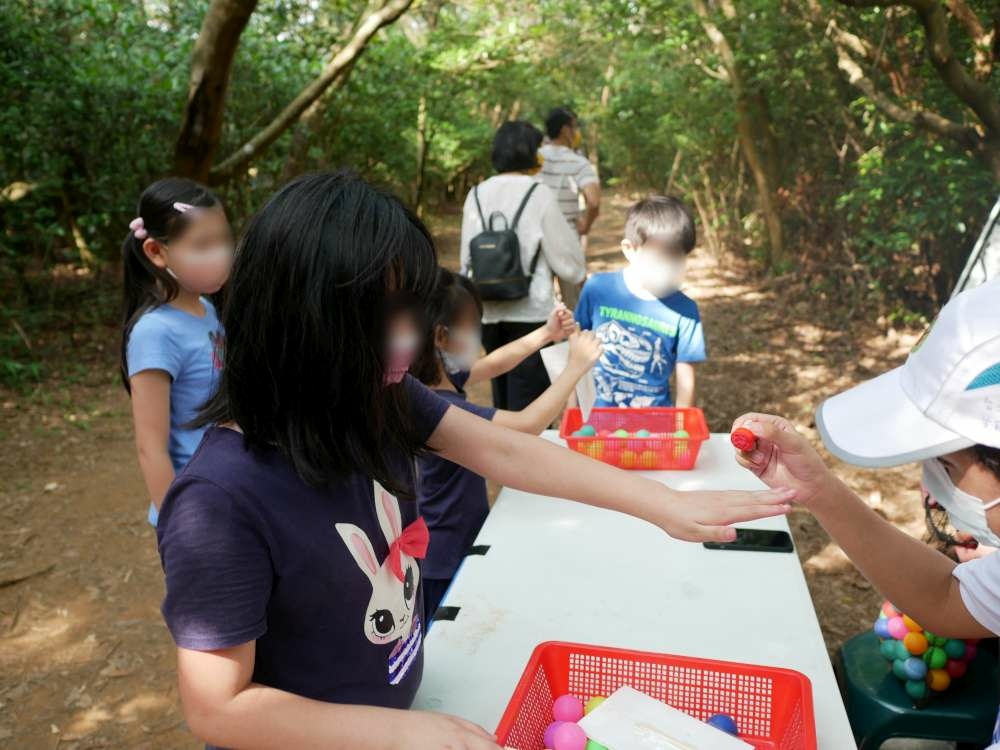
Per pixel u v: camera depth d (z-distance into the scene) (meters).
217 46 5.30
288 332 0.93
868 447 1.07
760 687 1.34
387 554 1.16
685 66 8.38
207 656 0.96
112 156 6.71
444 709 1.33
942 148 5.10
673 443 2.30
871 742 1.80
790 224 8.49
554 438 2.55
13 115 5.91
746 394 5.47
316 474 0.98
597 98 13.97
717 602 1.62
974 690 1.81
